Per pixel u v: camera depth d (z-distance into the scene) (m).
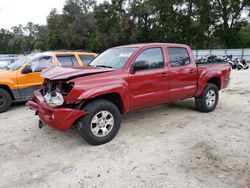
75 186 3.34
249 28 51.88
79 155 4.21
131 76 4.82
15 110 7.31
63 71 4.52
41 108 4.53
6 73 7.16
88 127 4.35
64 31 62.59
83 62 8.63
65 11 64.81
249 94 8.95
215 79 6.83
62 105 4.29
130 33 49.56
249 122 5.74
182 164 3.83
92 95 4.23
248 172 3.57
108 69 4.69
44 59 7.89
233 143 4.57
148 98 5.16
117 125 4.74
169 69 5.48
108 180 3.45
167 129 5.34
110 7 49.81
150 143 4.62
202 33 45.28
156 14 47.81
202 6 43.53
